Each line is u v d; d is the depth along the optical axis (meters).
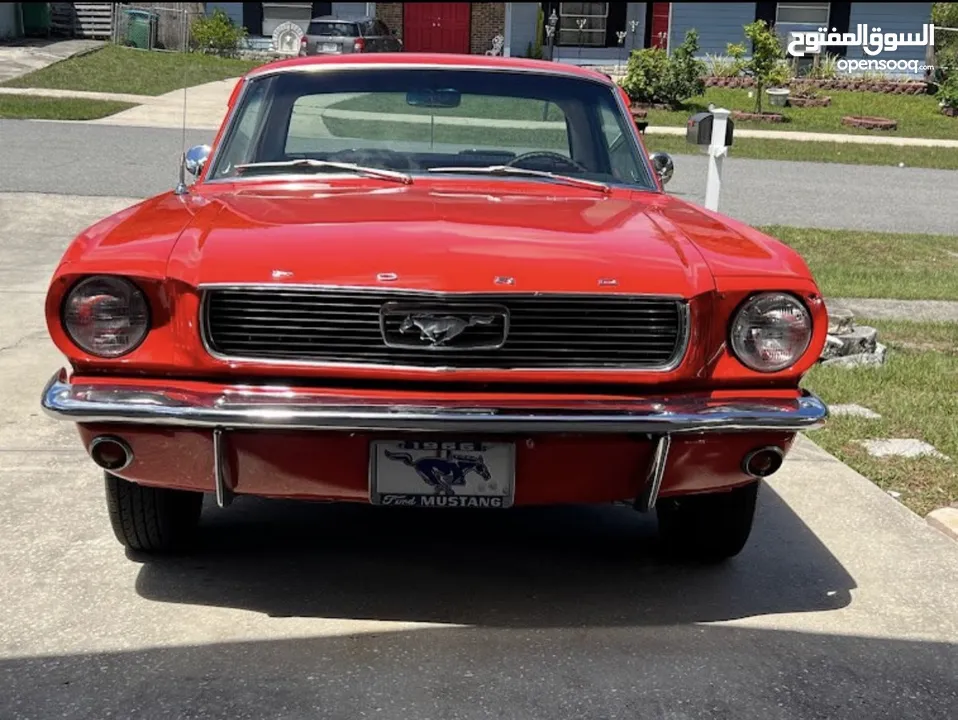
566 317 3.40
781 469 5.36
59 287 3.36
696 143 8.36
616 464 3.48
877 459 5.54
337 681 3.35
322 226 3.65
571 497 3.53
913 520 4.78
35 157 14.05
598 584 4.09
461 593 3.97
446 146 4.68
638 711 3.24
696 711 3.25
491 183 4.46
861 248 11.82
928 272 10.91
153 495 3.90
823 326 3.54
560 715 3.20
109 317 3.36
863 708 3.30
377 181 4.40
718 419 3.40
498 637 3.65
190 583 3.98
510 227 3.73
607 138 4.79
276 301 3.34
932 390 6.74
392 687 3.32
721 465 3.55
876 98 25.67
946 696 3.39
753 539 4.55
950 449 5.68
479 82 4.79
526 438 3.39
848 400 6.46
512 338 3.38
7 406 5.83
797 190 15.33
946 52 26.61
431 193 4.27
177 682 3.32
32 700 3.20
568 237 3.66
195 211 3.86
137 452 3.43
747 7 27.31
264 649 3.53
